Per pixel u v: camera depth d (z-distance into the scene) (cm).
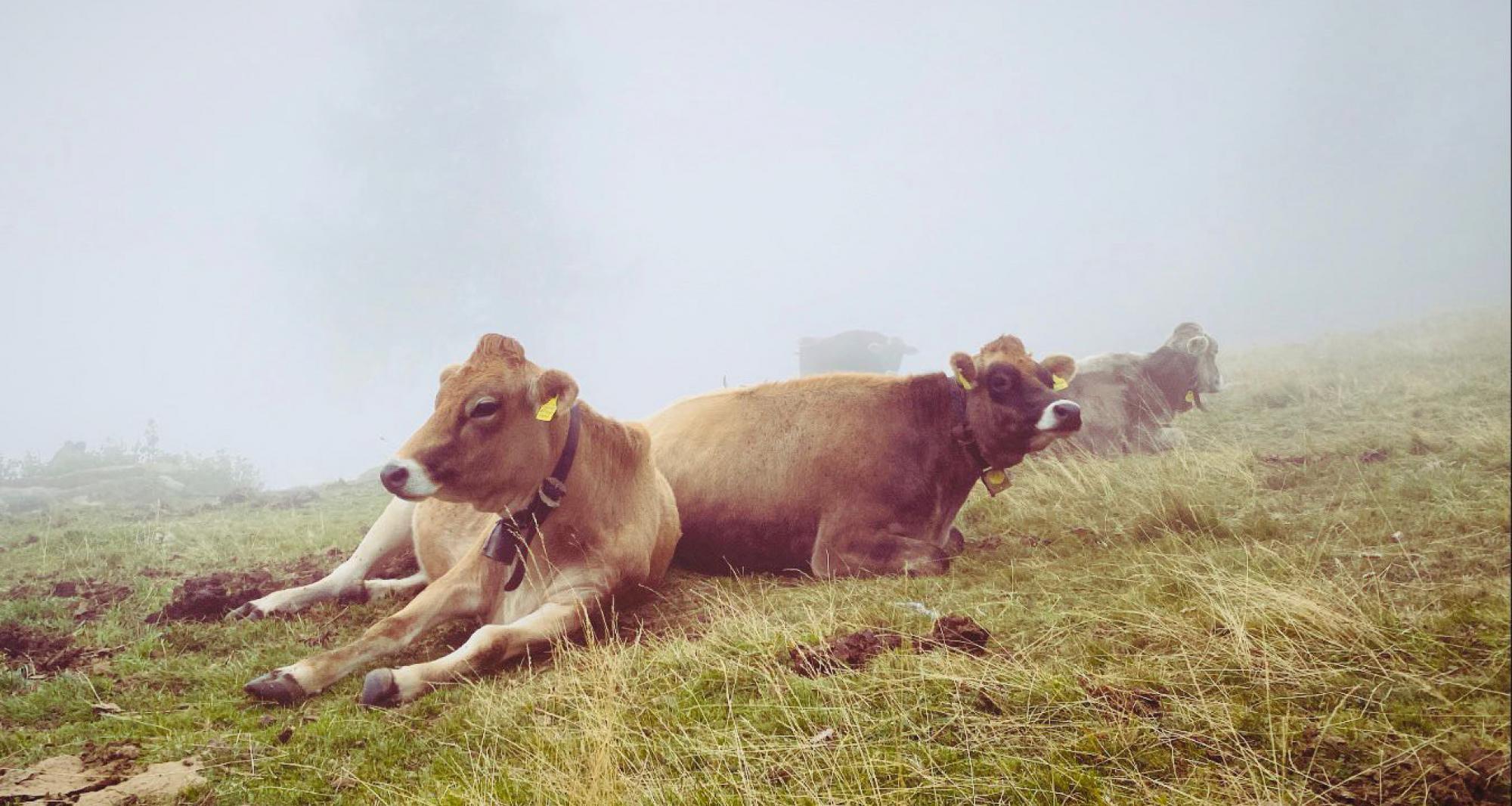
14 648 471
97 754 340
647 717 349
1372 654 348
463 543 530
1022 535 653
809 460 593
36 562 721
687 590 565
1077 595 460
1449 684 325
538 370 452
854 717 324
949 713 325
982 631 393
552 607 459
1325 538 527
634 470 512
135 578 637
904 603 468
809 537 593
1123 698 326
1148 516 608
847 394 616
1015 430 583
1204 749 297
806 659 378
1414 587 430
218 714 384
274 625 511
